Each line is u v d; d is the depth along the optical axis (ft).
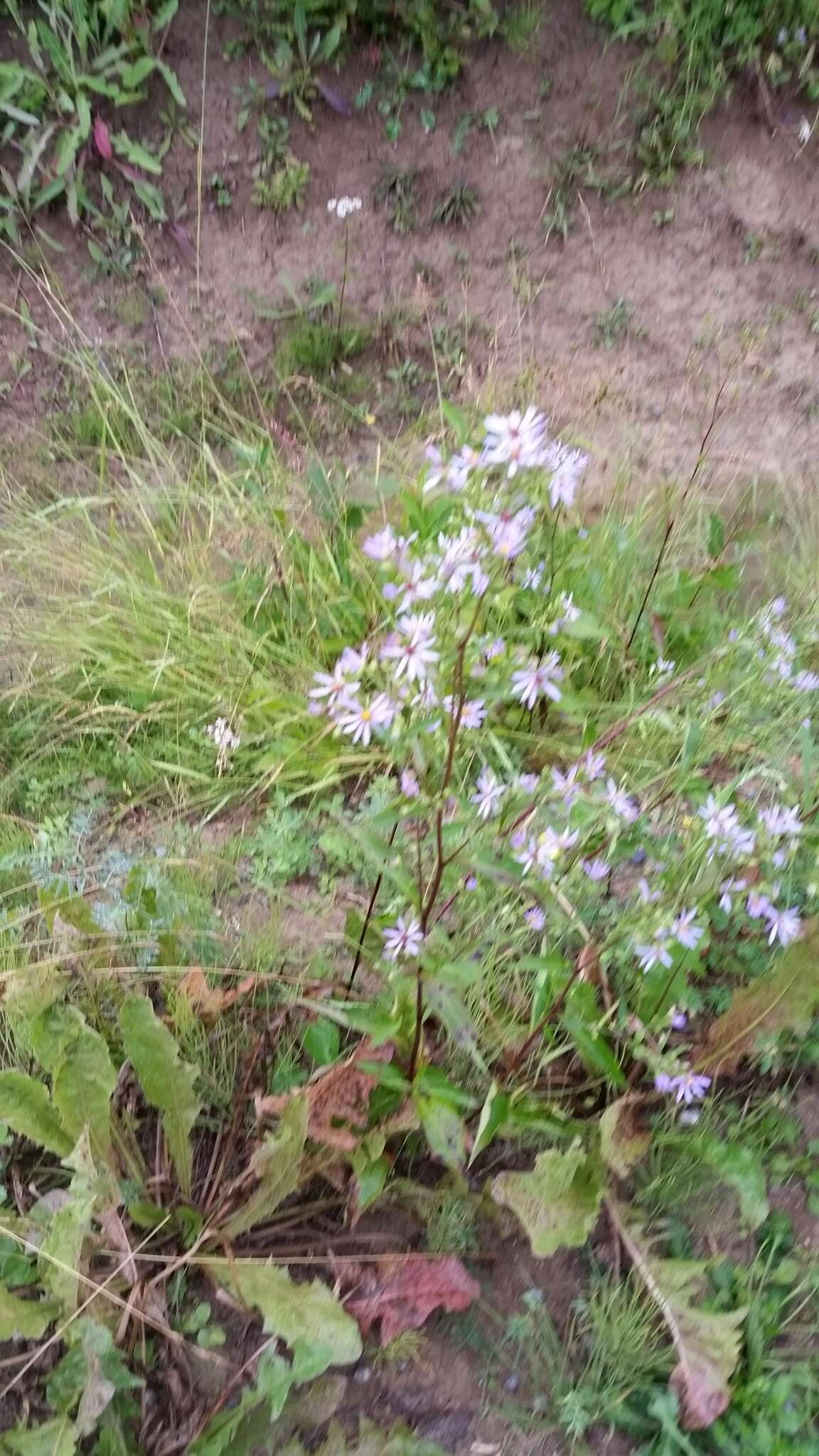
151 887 1.63
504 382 2.68
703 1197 1.46
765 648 1.93
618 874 1.73
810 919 1.48
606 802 1.37
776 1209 1.46
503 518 1.18
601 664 2.09
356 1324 1.26
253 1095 1.48
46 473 2.53
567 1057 1.57
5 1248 1.32
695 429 2.66
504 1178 1.34
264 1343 1.33
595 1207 1.35
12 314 2.68
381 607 2.03
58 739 2.02
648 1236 1.42
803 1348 1.35
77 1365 1.20
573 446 2.46
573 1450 1.27
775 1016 1.50
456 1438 1.28
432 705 1.19
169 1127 1.37
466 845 1.31
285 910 1.77
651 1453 1.25
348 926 1.48
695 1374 1.27
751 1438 1.26
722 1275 1.39
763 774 1.78
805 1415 1.28
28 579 2.22
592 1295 1.36
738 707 1.89
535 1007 1.40
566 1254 1.42
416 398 2.71
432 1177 1.46
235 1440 1.24
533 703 1.30
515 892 1.56
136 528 2.36
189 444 2.59
